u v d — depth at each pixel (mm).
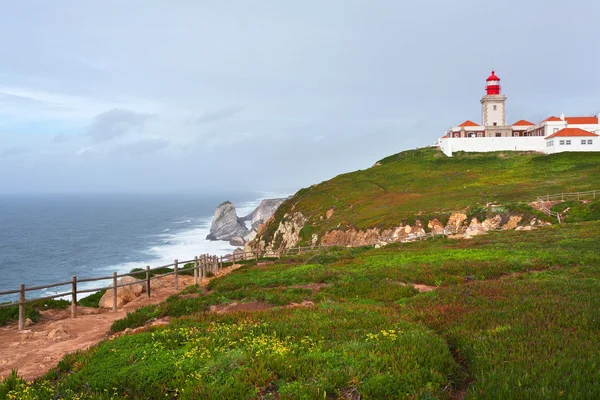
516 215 52594
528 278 17344
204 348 8898
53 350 11352
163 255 99062
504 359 8047
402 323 10961
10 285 66688
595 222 39156
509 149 107375
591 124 108312
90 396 7250
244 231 142250
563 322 10227
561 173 79875
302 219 84125
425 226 57625
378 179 99875
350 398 6852
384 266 22797
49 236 136500
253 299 16375
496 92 118625
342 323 11109
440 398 6918
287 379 7461
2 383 8172
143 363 8430
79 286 63750
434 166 104250
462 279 18234
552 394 6398
